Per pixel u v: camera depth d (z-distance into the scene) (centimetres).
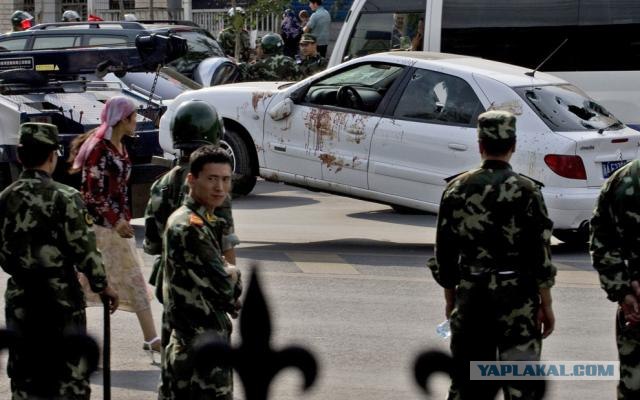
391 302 1867
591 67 3303
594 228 1062
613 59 3294
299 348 751
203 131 1279
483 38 3359
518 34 3341
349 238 2495
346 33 3450
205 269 1056
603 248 1055
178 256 1059
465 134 2297
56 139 1171
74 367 1086
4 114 2439
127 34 3756
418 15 3397
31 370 1082
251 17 4734
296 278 2053
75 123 2467
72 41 3788
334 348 1579
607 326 1720
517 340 1111
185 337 1066
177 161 1338
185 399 1072
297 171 2539
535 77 2412
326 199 3130
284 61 3759
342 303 1856
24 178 1165
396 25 3416
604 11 3291
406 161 2372
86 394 1101
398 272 2120
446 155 2317
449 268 1142
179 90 3338
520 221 1108
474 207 1114
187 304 1060
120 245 1548
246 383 752
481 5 3356
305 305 1838
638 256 1046
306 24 4381
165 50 2655
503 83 2327
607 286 1049
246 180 2725
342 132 2455
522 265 1114
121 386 1423
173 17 5825
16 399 1102
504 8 3344
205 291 1059
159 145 2453
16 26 4634
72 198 1162
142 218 2491
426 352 913
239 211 2872
